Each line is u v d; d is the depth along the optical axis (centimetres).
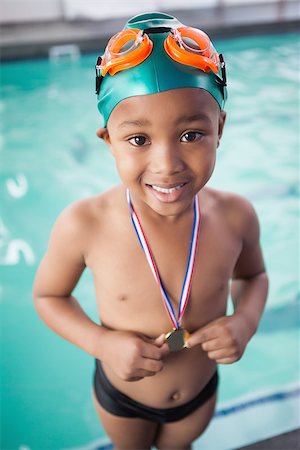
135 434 137
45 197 392
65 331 120
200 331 111
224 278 115
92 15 743
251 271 133
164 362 119
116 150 90
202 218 112
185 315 113
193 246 109
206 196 116
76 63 651
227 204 117
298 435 147
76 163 432
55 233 114
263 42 687
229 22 727
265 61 614
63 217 113
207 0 763
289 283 307
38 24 725
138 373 108
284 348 267
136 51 83
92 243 111
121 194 112
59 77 605
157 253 108
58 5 730
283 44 674
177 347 111
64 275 118
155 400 125
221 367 259
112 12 747
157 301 110
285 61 612
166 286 110
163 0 758
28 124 491
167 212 91
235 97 525
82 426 233
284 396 232
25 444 224
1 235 355
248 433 212
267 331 278
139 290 110
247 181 401
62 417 237
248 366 258
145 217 106
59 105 529
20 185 405
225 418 220
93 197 115
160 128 84
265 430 213
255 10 757
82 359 269
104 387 131
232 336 111
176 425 137
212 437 210
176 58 83
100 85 93
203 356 123
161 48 85
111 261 110
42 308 123
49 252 118
